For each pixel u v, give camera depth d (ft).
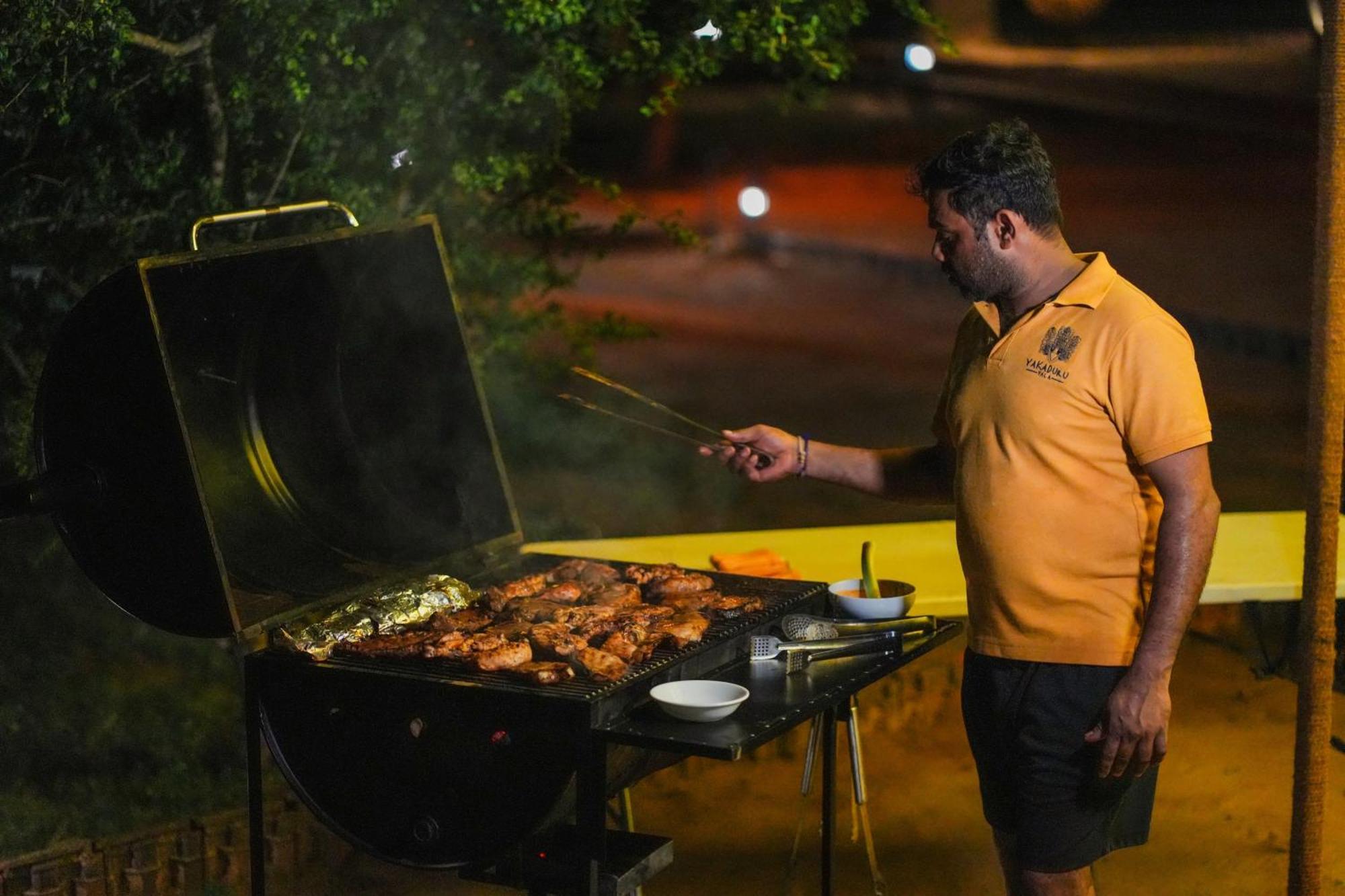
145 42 13.74
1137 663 8.96
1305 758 10.07
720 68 16.78
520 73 16.52
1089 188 51.65
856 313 37.91
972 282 9.47
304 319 11.23
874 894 13.12
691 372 32.17
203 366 10.46
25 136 13.65
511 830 9.02
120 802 14.38
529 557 12.26
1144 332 8.96
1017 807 9.73
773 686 9.58
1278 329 34.17
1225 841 13.92
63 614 17.81
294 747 9.70
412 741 9.23
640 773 9.75
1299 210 47.65
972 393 9.62
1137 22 71.00
